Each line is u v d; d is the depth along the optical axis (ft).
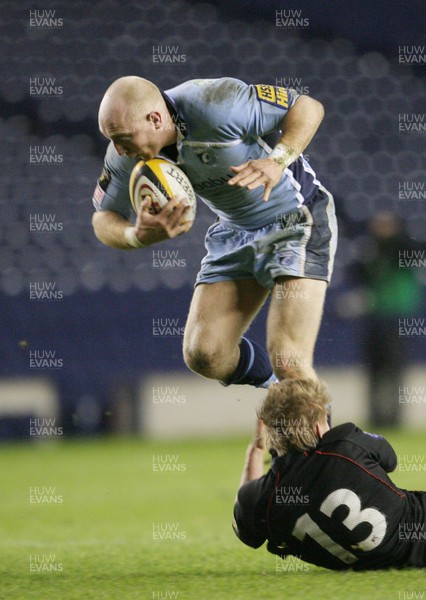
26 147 141.69
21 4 153.07
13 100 145.38
